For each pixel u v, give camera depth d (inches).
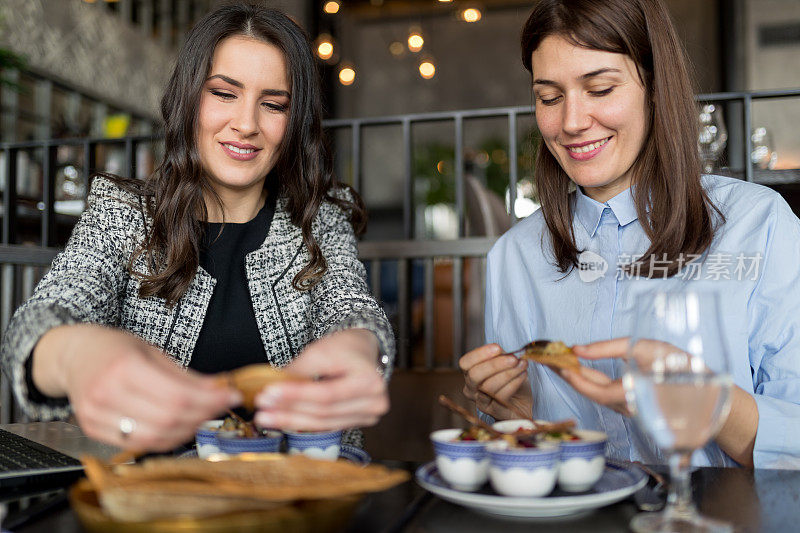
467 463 30.0
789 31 266.2
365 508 29.0
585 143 47.1
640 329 27.1
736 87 270.7
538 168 54.5
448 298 174.2
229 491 23.2
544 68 46.6
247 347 54.9
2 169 192.2
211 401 27.0
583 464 29.4
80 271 49.8
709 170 99.7
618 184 51.1
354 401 29.9
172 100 51.4
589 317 51.4
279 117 51.5
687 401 25.1
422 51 374.3
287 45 50.7
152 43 290.7
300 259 56.7
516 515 27.9
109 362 28.0
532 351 38.0
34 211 132.3
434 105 375.6
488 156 344.8
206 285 54.1
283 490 23.4
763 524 25.8
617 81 45.4
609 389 33.1
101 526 22.6
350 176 361.4
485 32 369.1
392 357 42.1
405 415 103.0
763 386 45.1
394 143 374.9
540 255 55.6
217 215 56.2
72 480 34.3
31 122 231.0
